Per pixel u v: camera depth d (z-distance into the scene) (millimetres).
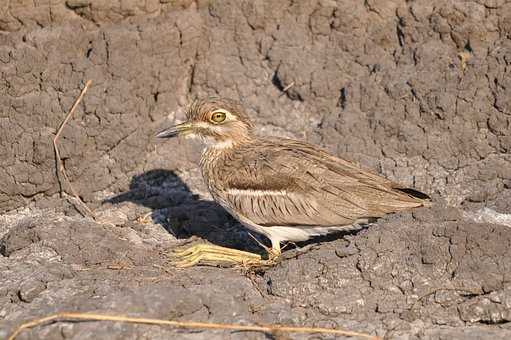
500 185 13797
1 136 14172
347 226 12586
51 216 13875
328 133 14734
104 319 10594
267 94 15406
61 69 14461
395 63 15117
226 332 10641
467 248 11297
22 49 14297
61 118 14383
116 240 12773
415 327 10773
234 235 13875
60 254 12375
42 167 14281
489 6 14758
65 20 14633
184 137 14000
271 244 13680
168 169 14898
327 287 11258
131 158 14734
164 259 12586
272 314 10961
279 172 12797
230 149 13477
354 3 15352
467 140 14219
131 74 14711
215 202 14484
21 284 11367
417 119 14469
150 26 14836
